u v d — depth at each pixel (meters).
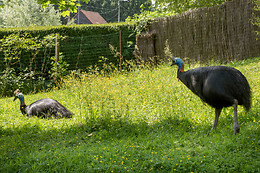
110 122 7.82
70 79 13.68
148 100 9.87
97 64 17.33
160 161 5.13
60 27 17.22
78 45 17.14
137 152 5.75
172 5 19.02
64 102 11.12
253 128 6.38
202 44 14.59
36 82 15.55
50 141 6.88
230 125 6.96
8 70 15.41
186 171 4.88
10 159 5.75
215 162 4.98
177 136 6.67
